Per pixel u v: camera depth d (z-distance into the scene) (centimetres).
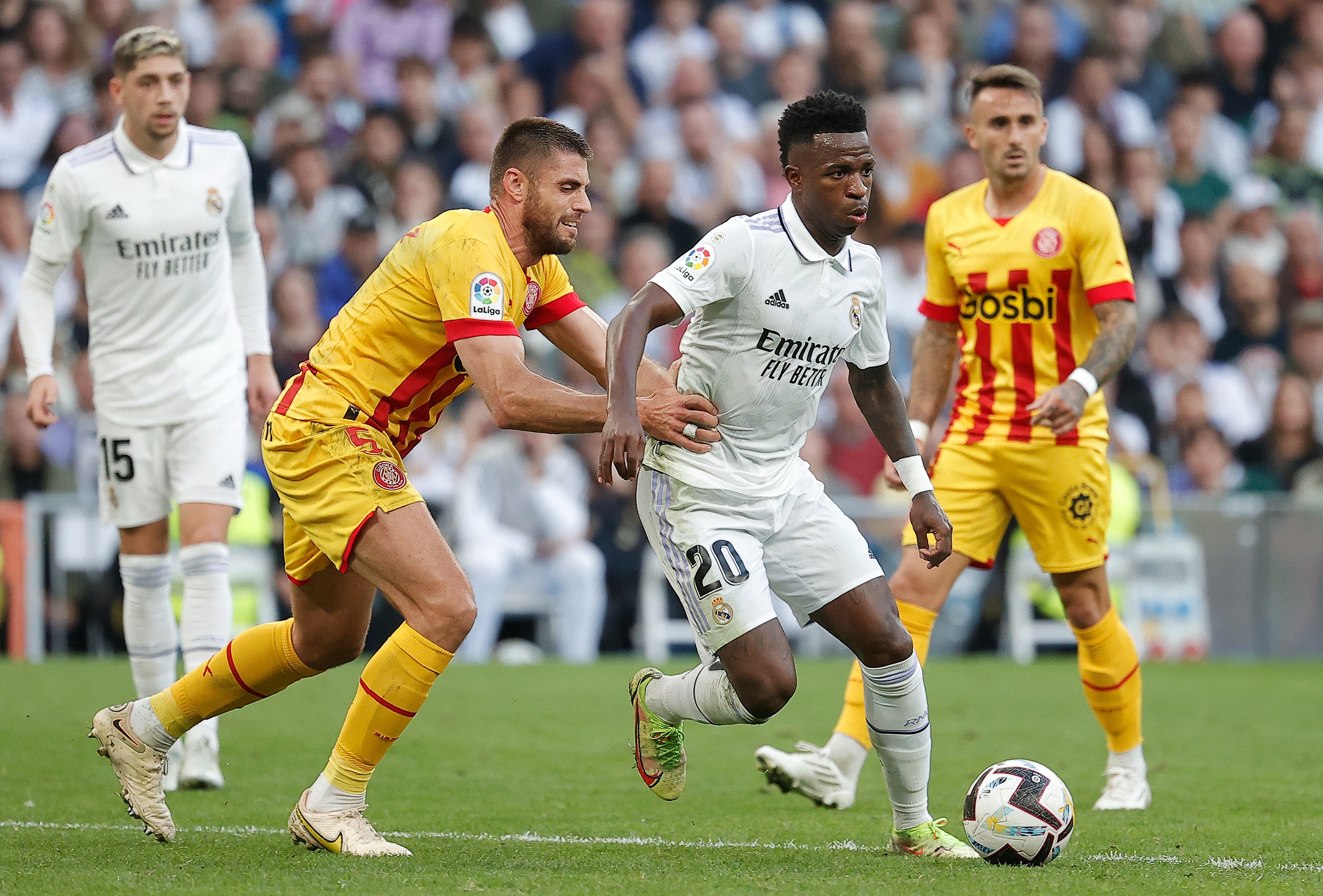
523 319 1619
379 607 4141
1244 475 5328
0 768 2173
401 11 5747
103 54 5409
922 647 2044
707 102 5756
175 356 2091
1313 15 6481
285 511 1555
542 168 1533
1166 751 2553
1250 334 5709
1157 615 4391
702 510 1581
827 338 1571
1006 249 2048
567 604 4372
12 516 3891
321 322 4925
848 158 1516
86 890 1284
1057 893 1309
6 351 4762
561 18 6078
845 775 1944
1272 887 1360
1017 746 2569
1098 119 6128
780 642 1548
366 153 5262
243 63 5475
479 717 2858
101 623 3981
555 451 4456
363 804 1529
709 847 1606
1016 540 4422
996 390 2067
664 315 1502
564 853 1541
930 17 6181
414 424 1581
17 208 4984
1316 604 4428
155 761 1589
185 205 2088
